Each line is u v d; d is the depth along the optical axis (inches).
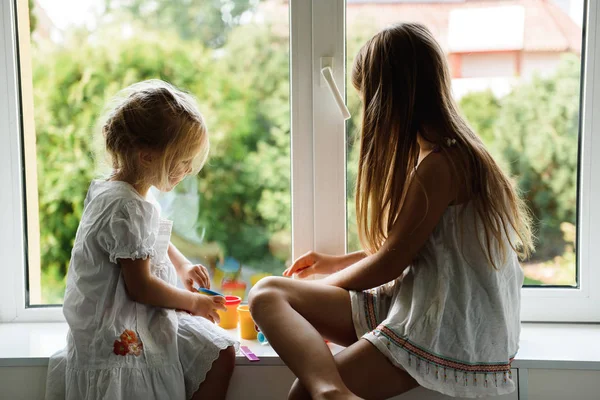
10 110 57.2
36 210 59.0
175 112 49.9
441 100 47.8
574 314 57.7
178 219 59.0
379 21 56.0
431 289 45.6
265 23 57.0
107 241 47.8
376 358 43.7
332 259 55.0
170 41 57.6
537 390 48.4
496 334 45.8
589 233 57.0
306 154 57.1
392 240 46.5
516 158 57.3
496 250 46.3
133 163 50.3
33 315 58.8
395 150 47.9
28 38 57.6
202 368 48.3
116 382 45.7
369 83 48.8
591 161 56.4
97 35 57.7
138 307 49.1
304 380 42.2
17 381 49.9
